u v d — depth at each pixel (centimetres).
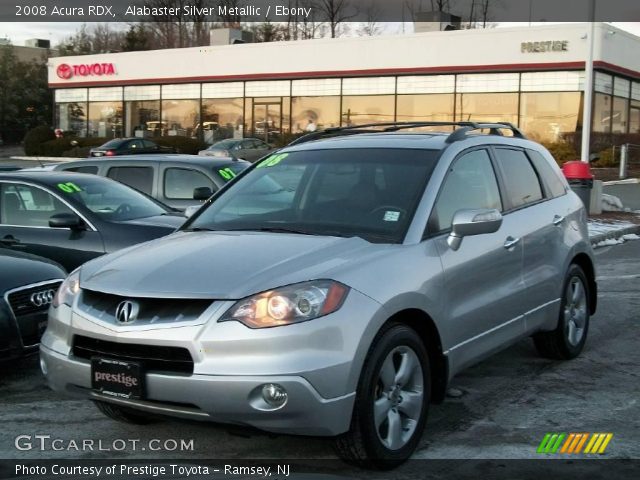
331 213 480
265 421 370
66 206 780
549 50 3275
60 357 419
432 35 3544
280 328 371
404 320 434
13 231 783
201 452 446
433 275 441
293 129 4059
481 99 3503
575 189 1569
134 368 388
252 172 554
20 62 6594
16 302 564
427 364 437
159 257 438
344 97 3878
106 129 4806
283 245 435
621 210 1814
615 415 503
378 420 402
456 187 498
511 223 535
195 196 940
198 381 371
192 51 4319
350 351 381
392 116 3744
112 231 759
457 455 436
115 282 412
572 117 3294
